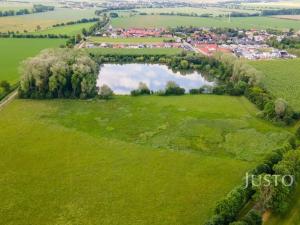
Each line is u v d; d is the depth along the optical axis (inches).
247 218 3068.4
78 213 3380.9
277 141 4909.0
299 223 3277.6
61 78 6353.3
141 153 4515.3
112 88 7549.2
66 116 5629.9
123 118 5620.1
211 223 3073.3
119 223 3262.8
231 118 5669.3
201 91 6963.6
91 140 4835.1
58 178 3929.6
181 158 4421.8
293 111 5639.8
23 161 4256.9
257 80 7126.0
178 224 3262.8
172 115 5767.7
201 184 3882.9
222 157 4475.9
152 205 3518.7
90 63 7130.9
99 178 3944.4
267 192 3371.1
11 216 3326.8
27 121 5383.9
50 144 4685.0
